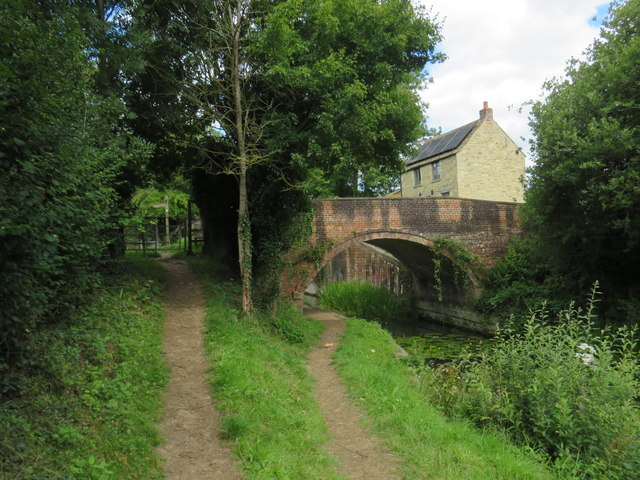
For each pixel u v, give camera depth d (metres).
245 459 4.73
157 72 10.69
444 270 20.59
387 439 5.88
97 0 9.38
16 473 3.33
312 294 27.00
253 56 11.37
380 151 13.75
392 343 14.30
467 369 9.02
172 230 24.41
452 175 27.73
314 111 12.12
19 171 3.90
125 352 6.80
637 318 12.13
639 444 5.66
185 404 6.02
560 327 7.71
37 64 4.66
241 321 10.48
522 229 19.59
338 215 17.67
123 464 4.17
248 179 13.56
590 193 12.08
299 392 7.57
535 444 6.29
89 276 7.38
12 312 4.32
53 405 4.51
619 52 12.18
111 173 7.91
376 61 12.18
